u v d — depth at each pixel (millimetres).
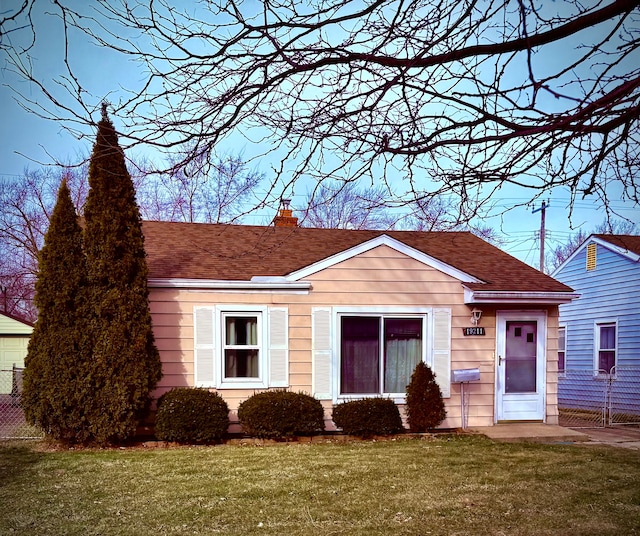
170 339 10008
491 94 2703
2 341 17078
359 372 10531
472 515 5316
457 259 12328
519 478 6703
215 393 9523
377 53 3195
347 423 9523
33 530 4875
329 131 3121
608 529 4961
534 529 4953
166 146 2896
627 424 11500
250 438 9641
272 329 10297
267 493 6016
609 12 2467
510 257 12977
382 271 10656
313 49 2840
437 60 2811
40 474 6898
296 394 9672
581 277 15789
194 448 8734
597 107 2465
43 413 8641
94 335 8930
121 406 8781
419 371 10156
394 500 5781
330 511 5414
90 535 4758
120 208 9320
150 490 6137
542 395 11016
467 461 7656
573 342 15969
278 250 11750
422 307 10695
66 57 2689
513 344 11008
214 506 5562
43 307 8828
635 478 6730
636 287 13492
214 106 3000
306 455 8062
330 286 10492
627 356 13734
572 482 6531
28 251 24922
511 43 2703
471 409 10742
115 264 9094
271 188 3367
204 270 10406
